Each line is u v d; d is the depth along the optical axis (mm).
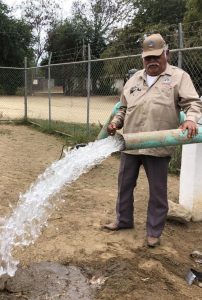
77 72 13555
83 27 46875
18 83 26375
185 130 3697
